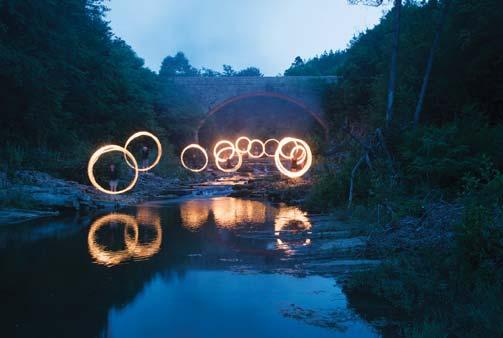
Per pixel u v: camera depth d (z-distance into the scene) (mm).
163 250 9352
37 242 10094
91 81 29094
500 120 14789
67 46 24016
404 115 15695
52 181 18141
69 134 25297
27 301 6285
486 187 9016
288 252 9117
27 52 20906
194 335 5258
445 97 16438
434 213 9305
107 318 5715
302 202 17609
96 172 20656
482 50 15016
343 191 14914
